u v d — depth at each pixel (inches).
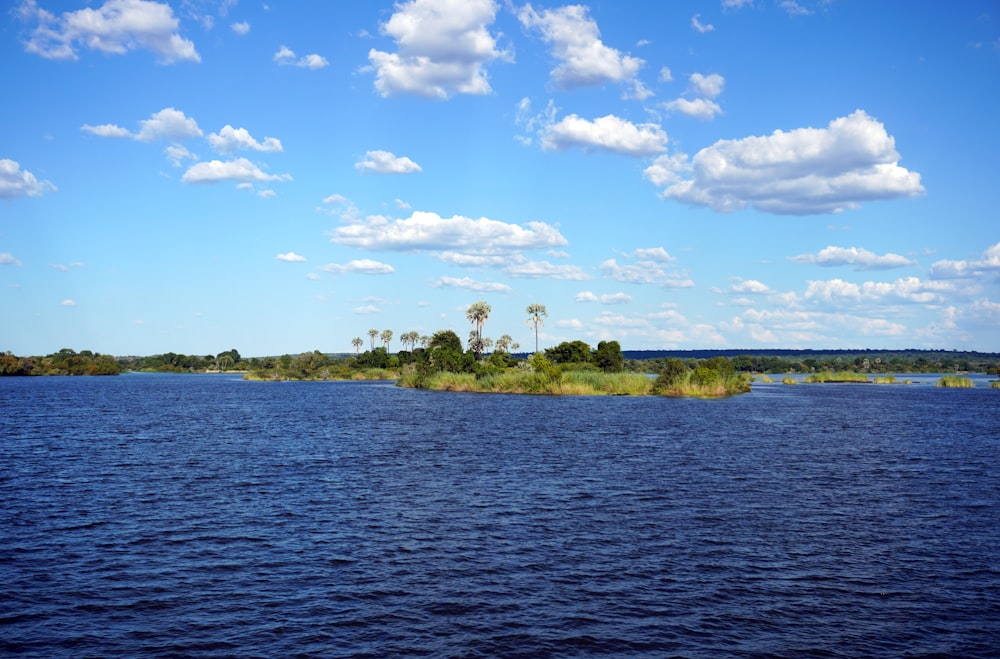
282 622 634.2
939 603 687.7
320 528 973.2
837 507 1117.7
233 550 863.7
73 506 1120.2
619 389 4611.2
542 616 649.0
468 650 577.0
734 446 1914.4
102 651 574.2
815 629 623.8
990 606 680.4
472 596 700.7
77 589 719.7
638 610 665.0
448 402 3929.6
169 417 2945.4
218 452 1797.5
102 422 2694.4
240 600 689.6
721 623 634.8
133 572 776.3
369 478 1389.0
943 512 1085.1
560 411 3206.2
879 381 7436.0
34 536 928.9
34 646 582.6
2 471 1475.1
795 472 1466.5
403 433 2263.8
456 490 1258.0
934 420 2829.7
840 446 1925.4
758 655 571.2
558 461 1621.6
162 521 1015.6
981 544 898.1
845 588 728.3
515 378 4980.3
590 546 880.9
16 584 734.5
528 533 946.1
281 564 805.2
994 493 1244.5
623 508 1106.1
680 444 1952.5
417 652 573.3
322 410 3353.8
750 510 1093.1
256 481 1354.6
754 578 757.9
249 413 3174.2
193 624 629.6
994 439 2134.6
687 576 763.4
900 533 951.6
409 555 840.3
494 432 2283.5
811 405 3720.5
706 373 4613.7
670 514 1063.0
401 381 6161.4
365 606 673.6
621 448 1860.2
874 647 587.8
